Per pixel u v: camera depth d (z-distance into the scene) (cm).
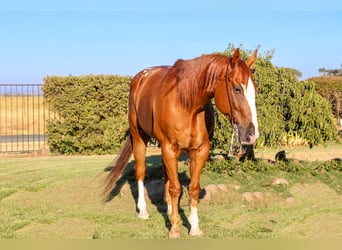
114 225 570
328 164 855
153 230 541
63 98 1239
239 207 648
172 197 503
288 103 847
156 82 546
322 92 1527
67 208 652
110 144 1259
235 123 435
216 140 851
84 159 1160
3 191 741
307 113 844
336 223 579
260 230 541
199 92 466
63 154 1279
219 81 450
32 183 810
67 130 1252
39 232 545
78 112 1245
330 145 1217
